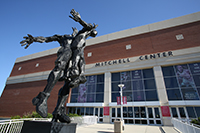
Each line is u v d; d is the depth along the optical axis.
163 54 20.23
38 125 2.20
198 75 17.50
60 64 2.65
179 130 10.71
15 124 7.27
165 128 12.70
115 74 23.19
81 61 3.11
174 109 17.17
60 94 2.94
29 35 2.91
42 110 2.17
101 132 9.64
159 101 17.64
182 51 19.31
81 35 3.29
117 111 20.05
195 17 21.06
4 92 33.50
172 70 19.27
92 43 28.58
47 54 34.25
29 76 32.25
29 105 27.89
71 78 2.95
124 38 25.61
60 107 2.83
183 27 21.34
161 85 18.50
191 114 16.03
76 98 24.05
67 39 3.21
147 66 20.67
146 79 20.31
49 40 3.28
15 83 33.38
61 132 2.30
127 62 22.55
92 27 3.47
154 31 23.36
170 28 22.25
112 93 21.72
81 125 13.73
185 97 17.02
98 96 22.55
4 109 30.28
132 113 18.95
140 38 24.03
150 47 22.36
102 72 23.86
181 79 18.19
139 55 22.55
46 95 2.31
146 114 18.06
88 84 24.41
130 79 21.44
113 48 25.75
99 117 20.75
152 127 13.74
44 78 29.81
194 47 18.86
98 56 26.47
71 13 3.15
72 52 3.08
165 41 21.66
